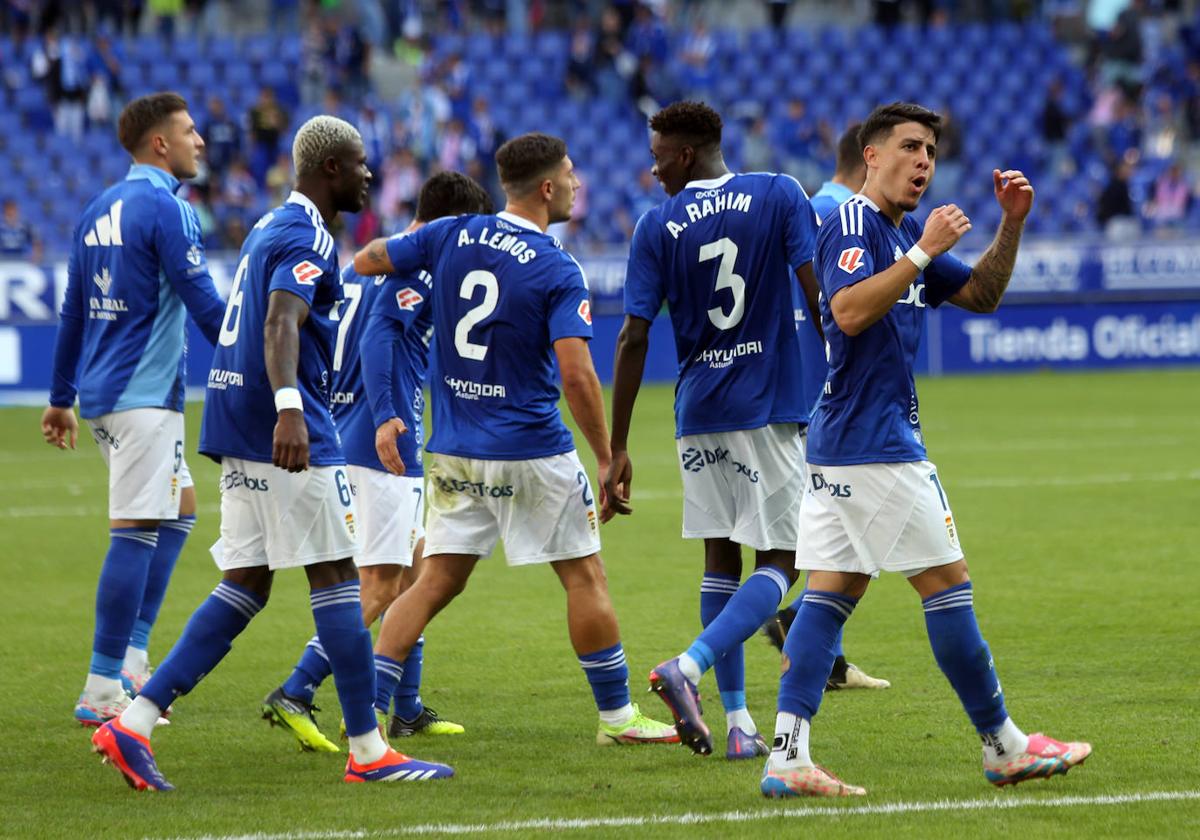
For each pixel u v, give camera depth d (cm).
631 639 2717
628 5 10744
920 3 11656
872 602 3027
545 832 1593
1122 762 1853
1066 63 11625
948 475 4941
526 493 1988
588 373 1956
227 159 8981
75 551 3788
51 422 2355
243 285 1867
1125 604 2922
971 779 1795
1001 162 10950
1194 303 9300
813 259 2014
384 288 2120
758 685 2394
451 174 2242
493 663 2562
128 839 1585
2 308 7769
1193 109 11219
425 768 1852
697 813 1667
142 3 10338
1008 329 9231
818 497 1761
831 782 1727
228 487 1869
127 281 2173
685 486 2077
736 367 2022
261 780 1864
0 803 1747
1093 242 9250
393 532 2225
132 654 2381
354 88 10088
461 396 2002
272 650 2688
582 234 9925
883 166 1736
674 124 2066
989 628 2730
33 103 9462
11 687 2430
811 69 11269
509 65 10775
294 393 1767
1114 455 5403
